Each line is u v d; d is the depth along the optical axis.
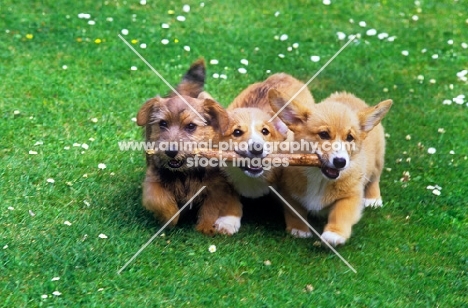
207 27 2.98
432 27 3.12
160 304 1.70
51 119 2.33
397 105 2.58
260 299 1.73
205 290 1.74
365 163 1.99
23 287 1.71
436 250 1.93
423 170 2.25
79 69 2.61
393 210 2.08
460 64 2.86
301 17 3.12
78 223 1.91
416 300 1.77
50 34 2.81
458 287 1.81
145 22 2.96
